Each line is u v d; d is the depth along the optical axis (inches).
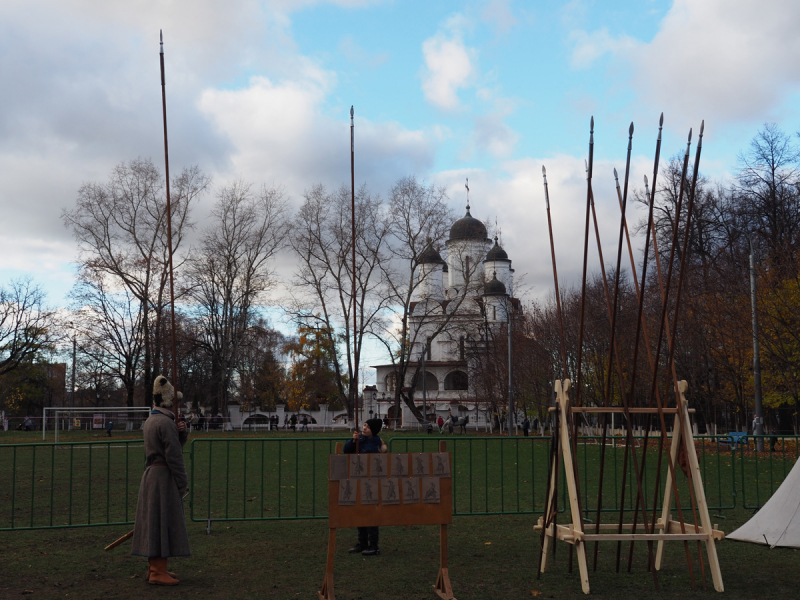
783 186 1483.8
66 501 473.4
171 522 261.3
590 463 706.8
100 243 1772.9
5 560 300.4
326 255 1856.5
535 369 1743.4
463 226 2878.9
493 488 541.0
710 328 1186.6
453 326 2161.7
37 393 2721.5
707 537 254.1
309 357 2229.3
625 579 270.4
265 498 490.3
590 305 1635.1
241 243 1920.5
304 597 244.5
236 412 2474.2
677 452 280.4
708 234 1478.8
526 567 289.6
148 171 1787.6
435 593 249.6
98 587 256.5
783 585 259.6
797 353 1009.5
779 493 324.8
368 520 240.8
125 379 1911.9
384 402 2881.4
